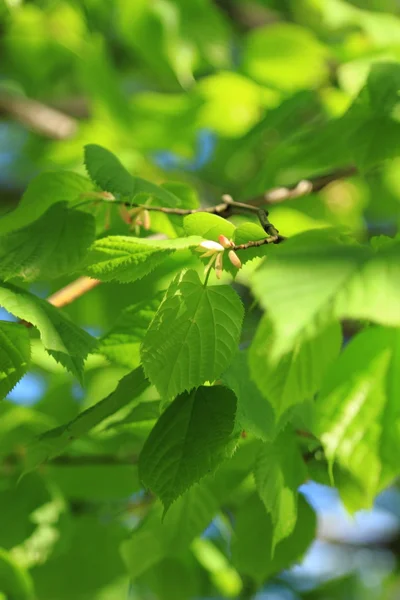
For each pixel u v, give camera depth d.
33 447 0.98
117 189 1.01
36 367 1.41
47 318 0.96
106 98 1.55
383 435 0.99
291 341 0.82
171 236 1.06
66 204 1.02
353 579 1.93
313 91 1.37
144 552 1.13
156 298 1.01
